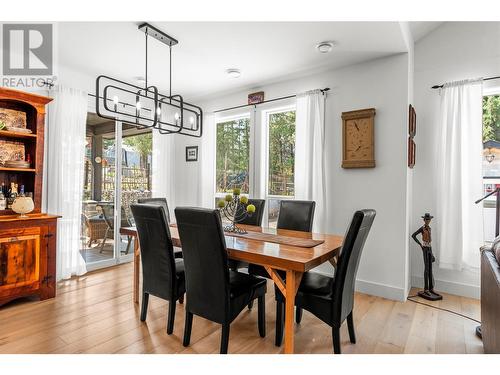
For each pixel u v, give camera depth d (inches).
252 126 167.2
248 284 83.3
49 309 106.1
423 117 132.4
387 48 115.8
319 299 75.7
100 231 159.6
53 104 133.6
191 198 193.3
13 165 115.9
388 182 122.3
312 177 140.0
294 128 155.9
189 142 194.5
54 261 117.6
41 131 121.5
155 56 126.1
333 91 137.5
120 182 167.6
